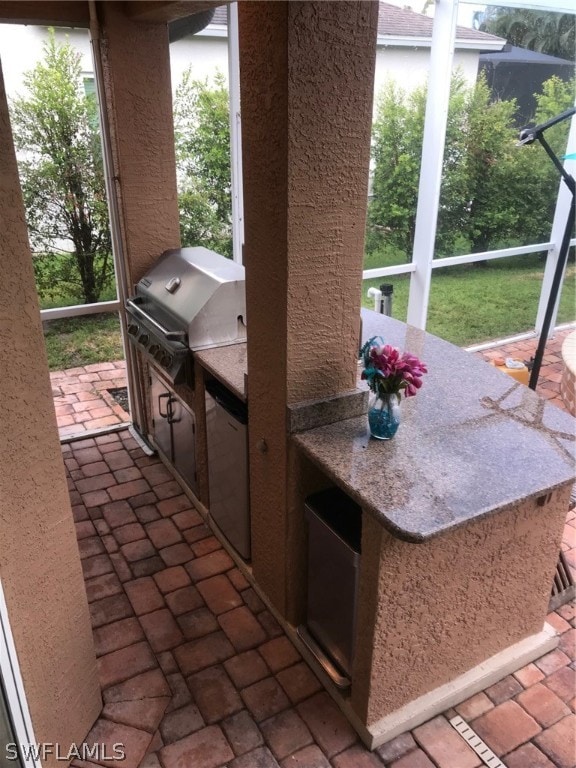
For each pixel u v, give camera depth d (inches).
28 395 58.0
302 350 75.2
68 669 70.2
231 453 96.7
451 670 79.3
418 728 76.8
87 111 138.9
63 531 65.2
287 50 60.4
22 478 58.8
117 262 130.5
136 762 73.0
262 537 92.4
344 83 65.0
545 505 75.7
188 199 159.0
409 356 73.0
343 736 76.0
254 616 94.3
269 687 82.6
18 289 55.2
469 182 171.0
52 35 130.1
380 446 74.5
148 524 115.5
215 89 150.6
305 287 72.2
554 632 88.2
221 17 143.6
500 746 74.6
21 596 60.6
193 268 112.6
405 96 156.7
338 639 79.1
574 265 186.9
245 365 97.8
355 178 70.2
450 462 70.9
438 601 72.2
